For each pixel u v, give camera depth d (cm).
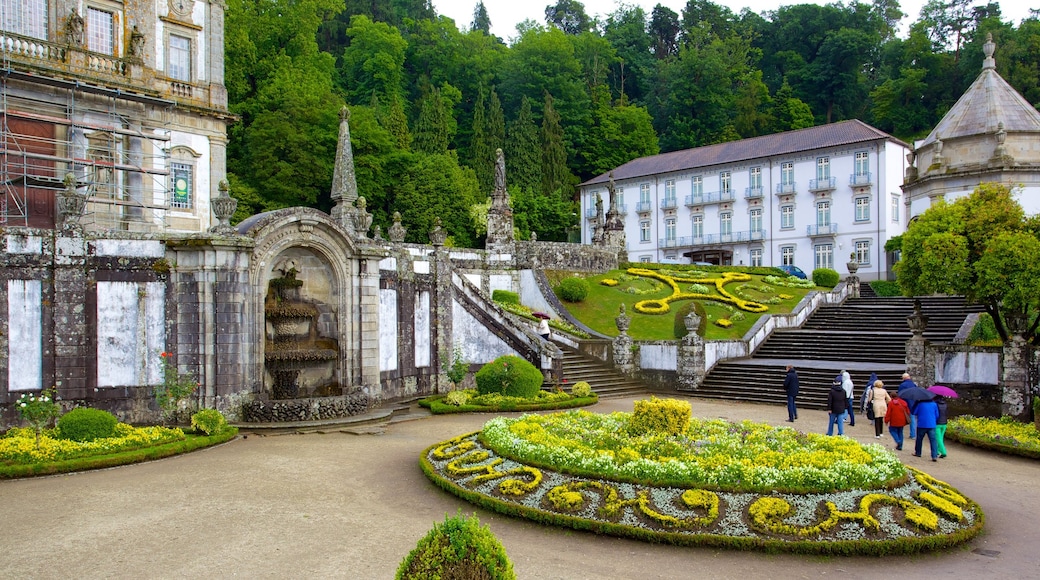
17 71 2594
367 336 2292
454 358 2809
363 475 1470
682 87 8775
